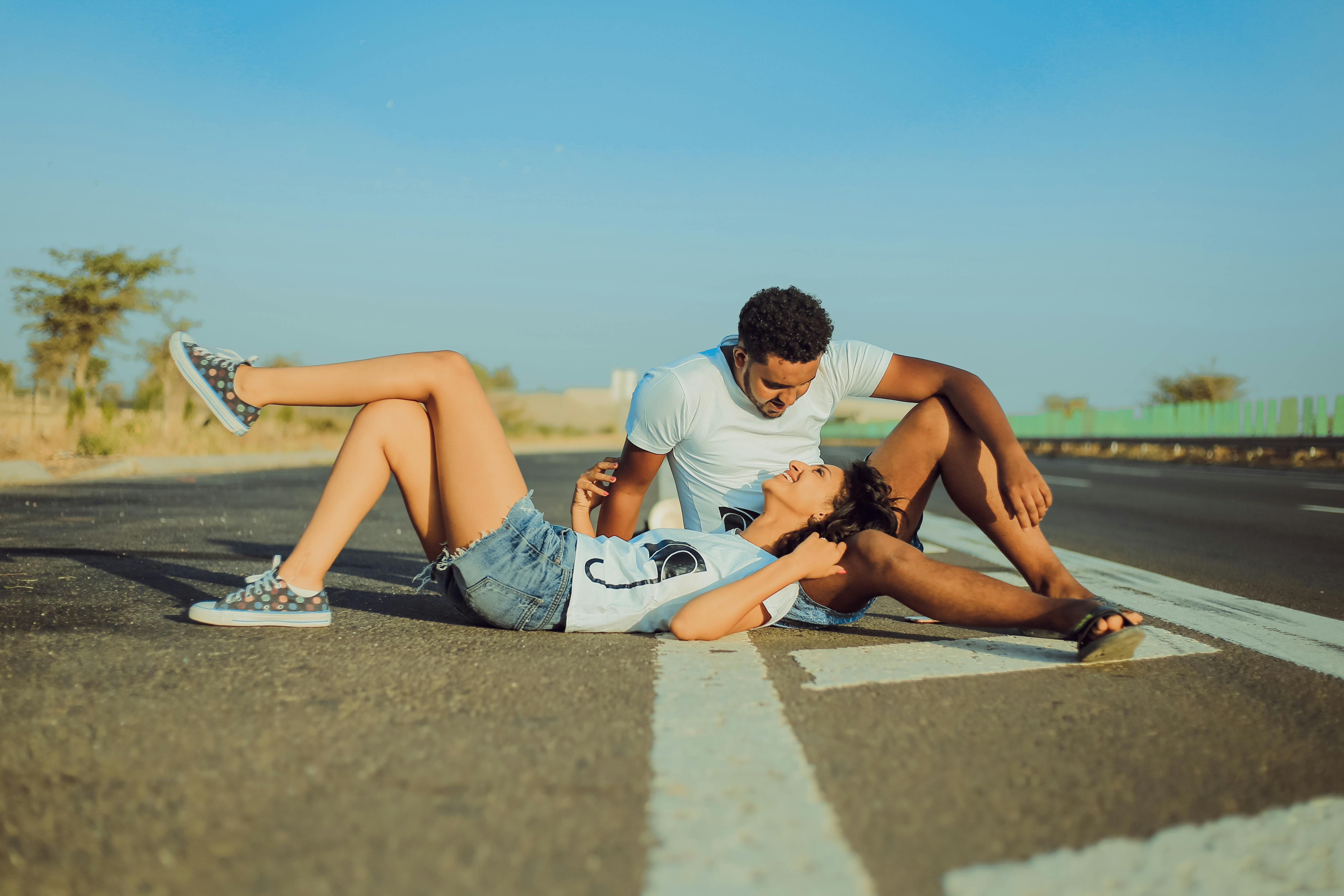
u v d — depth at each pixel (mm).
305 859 1211
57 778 1469
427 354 2564
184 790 1431
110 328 18203
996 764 1596
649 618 2611
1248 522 7219
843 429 56219
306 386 2477
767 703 1924
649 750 1630
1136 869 1225
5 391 14867
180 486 9914
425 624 2758
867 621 2984
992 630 2814
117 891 1128
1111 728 1801
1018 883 1178
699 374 2939
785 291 2656
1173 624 2938
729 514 2994
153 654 2275
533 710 1854
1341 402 17594
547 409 56750
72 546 4555
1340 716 1912
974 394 2857
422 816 1344
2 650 2299
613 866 1200
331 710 1830
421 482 2639
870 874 1191
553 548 2594
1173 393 30719
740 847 1259
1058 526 6930
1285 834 1335
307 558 2639
